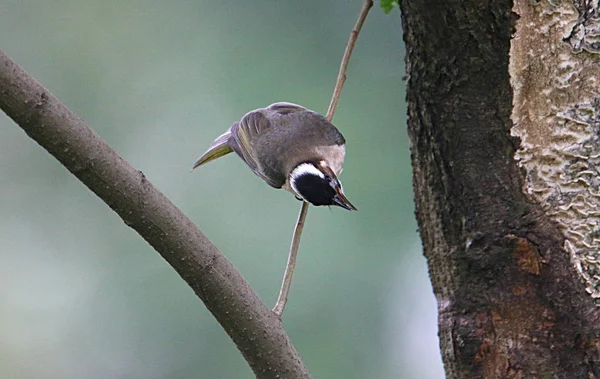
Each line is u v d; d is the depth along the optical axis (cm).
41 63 1756
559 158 675
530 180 680
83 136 575
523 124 682
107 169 581
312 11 1752
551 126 678
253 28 1761
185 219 610
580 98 675
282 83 1736
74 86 1761
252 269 1517
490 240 679
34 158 1702
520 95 681
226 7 1762
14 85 554
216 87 1733
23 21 1772
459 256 690
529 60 676
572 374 657
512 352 670
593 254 664
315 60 1748
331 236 1532
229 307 624
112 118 1733
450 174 694
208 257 612
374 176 1617
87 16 1773
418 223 727
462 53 679
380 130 1670
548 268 667
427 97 698
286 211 1545
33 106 559
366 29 1747
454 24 669
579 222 668
